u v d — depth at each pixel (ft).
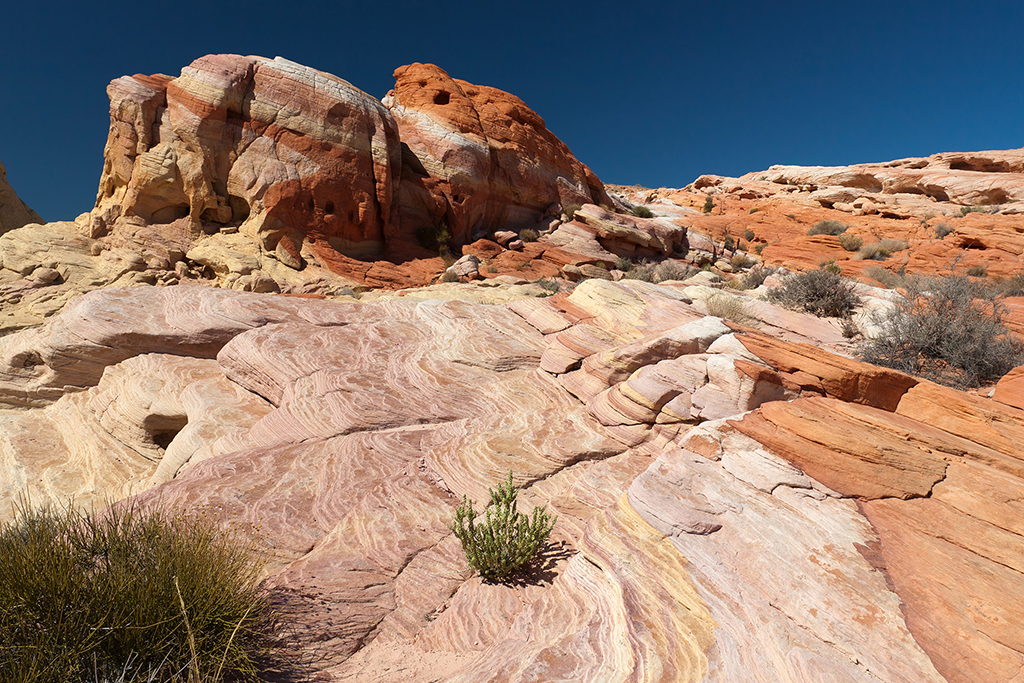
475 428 23.02
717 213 200.03
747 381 20.81
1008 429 17.71
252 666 10.96
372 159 103.30
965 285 33.32
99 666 9.52
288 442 21.98
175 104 91.40
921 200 183.62
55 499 24.64
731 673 9.89
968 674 9.69
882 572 12.10
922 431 17.65
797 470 15.57
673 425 21.65
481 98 139.64
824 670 9.75
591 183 160.97
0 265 87.30
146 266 90.33
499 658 11.62
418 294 81.97
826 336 33.86
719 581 12.15
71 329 30.14
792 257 131.54
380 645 12.94
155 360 29.19
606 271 117.08
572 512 17.25
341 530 16.42
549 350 28.66
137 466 26.76
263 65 95.71
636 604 11.74
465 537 15.30
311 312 32.32
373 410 23.70
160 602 10.14
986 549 12.69
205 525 13.50
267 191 92.89
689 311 30.55
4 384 31.07
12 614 9.32
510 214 137.18
